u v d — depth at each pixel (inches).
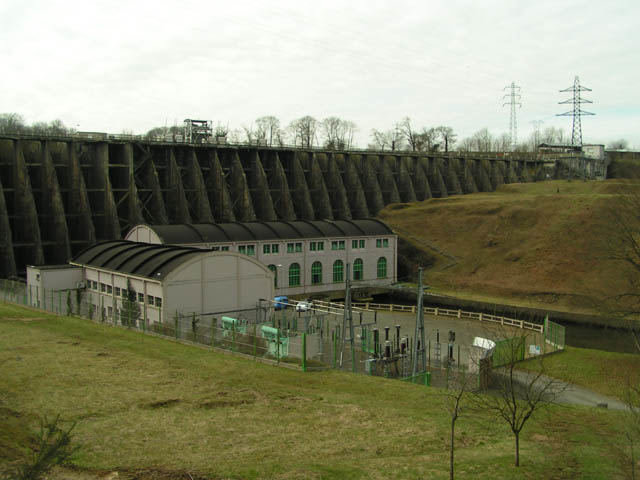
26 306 2234.3
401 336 2353.6
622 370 1891.0
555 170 6594.5
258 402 1119.6
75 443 851.4
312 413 1074.7
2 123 6033.5
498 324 2316.7
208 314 1902.1
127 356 1401.3
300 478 754.8
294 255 3198.8
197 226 3034.0
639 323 2687.0
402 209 4778.5
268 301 2150.6
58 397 1064.2
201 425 977.5
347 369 1621.6
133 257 2235.5
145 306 2027.6
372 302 3393.2
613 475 804.0
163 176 4065.0
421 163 5492.1
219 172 3996.1
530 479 790.5
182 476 746.8
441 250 4143.7
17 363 1267.2
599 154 6968.5
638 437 891.4
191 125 4343.0
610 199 3846.0
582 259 3476.9
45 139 3380.9
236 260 2092.8
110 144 3799.2
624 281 3097.9
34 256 3169.3
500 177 6013.8
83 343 1510.8
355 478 769.6
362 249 3462.1
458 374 1788.9
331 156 4783.5
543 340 2314.2
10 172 3481.8
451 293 3580.2
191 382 1218.6
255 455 854.5
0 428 843.4
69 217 3555.6
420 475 789.9
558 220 3902.6
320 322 2214.6
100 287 2294.5
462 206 4466.0
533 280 3503.9
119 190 3654.0
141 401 1075.9
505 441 978.7
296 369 1414.9
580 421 1137.4
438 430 1013.2
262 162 4544.8
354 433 980.6
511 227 4067.4
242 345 1596.9
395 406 1159.0
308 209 4414.4
